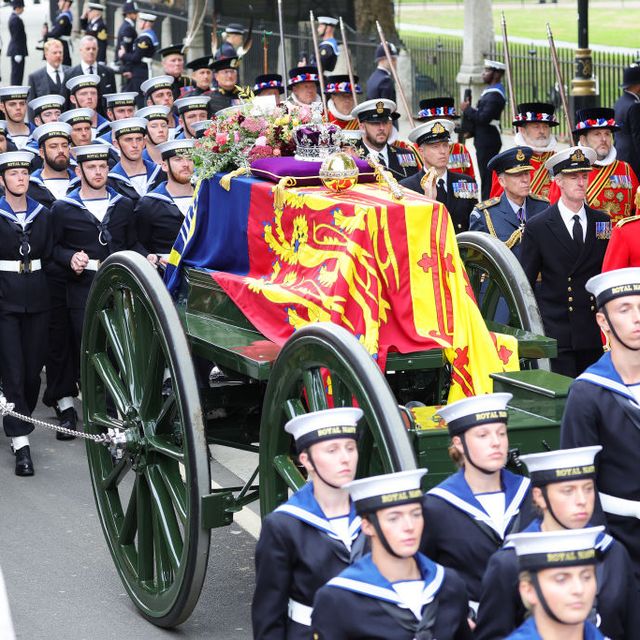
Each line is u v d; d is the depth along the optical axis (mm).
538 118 17734
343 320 10047
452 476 8328
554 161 14016
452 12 72438
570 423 8602
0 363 15859
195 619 11523
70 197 16953
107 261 11930
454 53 38312
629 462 8492
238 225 11820
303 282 10570
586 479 7375
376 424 8578
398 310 10172
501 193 16328
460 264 10430
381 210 10219
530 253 14195
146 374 11406
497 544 8141
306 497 8281
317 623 7164
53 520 13938
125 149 18891
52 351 17125
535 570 6449
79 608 11750
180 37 44688
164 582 11422
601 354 14445
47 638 11102
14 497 14711
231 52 30625
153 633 11227
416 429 8938
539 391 9531
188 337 11219
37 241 16156
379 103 17672
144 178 18938
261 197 11430
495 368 10328
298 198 10859
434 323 10258
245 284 11227
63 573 12555
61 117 20875
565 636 6539
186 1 43938
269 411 9820
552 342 10852
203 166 12344
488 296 12172
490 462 8078
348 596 7109
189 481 10578
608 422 8500
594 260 14156
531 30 58188
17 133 23062
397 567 7137
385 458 8508
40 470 15688
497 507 8211
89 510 14258
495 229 15266
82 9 59250
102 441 12297
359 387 8727
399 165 18469
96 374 12766
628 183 17156
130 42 35438
